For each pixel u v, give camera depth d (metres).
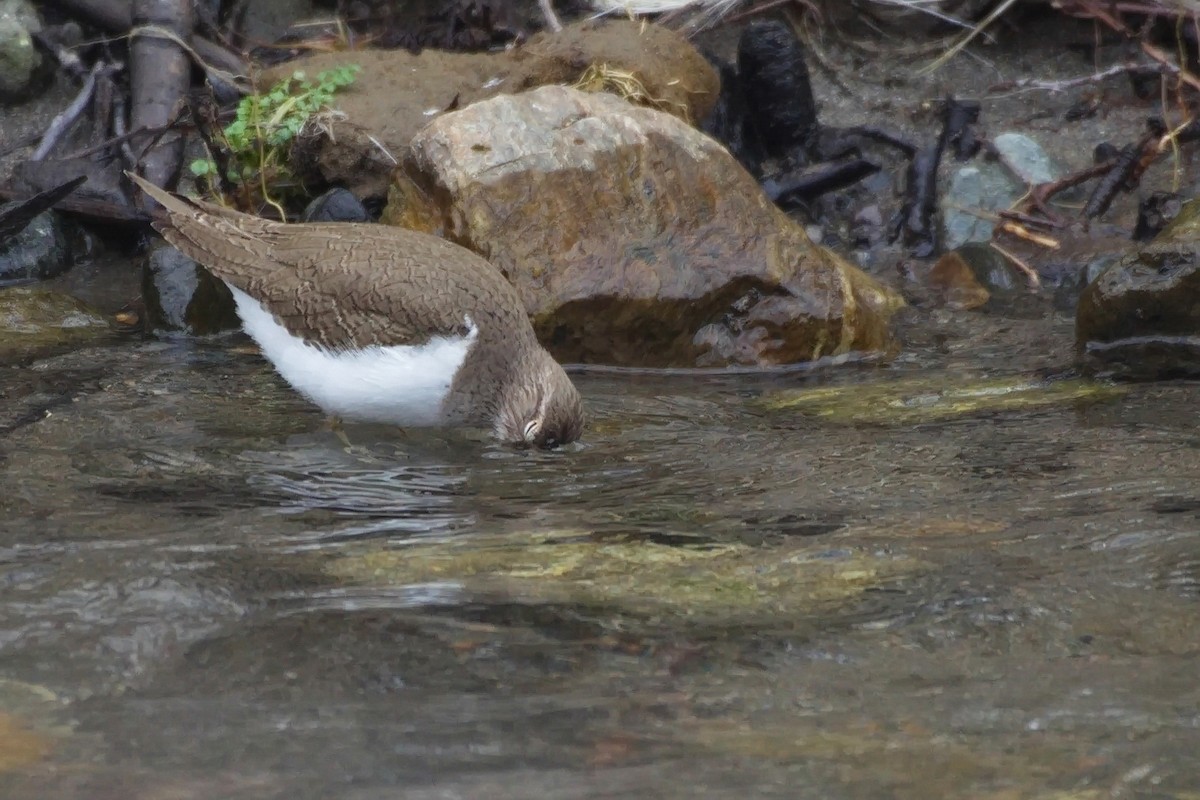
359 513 11.75
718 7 20.98
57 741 8.34
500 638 9.57
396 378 12.96
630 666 9.24
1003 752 8.22
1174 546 10.74
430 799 7.82
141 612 9.82
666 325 15.66
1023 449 12.93
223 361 15.60
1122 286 15.30
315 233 13.73
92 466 12.53
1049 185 19.00
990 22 21.00
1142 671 9.05
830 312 15.82
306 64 18.92
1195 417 13.57
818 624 9.76
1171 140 19.17
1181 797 7.77
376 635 9.59
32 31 20.20
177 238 13.95
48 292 16.91
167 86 19.23
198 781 7.98
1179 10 20.12
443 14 20.81
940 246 18.67
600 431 13.78
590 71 18.36
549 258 15.56
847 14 21.12
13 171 19.23
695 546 11.02
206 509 11.70
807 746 8.31
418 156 16.23
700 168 16.25
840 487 12.19
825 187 19.38
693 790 7.89
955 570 10.47
